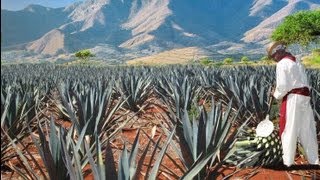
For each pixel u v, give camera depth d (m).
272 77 16.28
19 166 5.95
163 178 5.32
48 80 18.31
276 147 6.16
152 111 11.03
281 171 6.09
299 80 5.99
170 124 6.29
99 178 2.92
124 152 2.97
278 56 6.09
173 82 13.48
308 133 6.05
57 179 3.71
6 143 5.91
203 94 12.88
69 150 4.16
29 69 42.75
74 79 18.11
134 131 8.69
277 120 7.95
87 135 6.09
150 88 13.70
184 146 4.19
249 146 6.21
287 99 6.02
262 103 8.34
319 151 6.99
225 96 10.59
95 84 13.33
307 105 6.03
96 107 6.48
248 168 6.12
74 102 9.14
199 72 22.56
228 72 21.91
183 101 9.06
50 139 3.80
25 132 6.75
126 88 12.14
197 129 4.25
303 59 63.31
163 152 3.16
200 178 4.06
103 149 6.41
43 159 3.62
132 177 2.90
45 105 10.63
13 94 7.42
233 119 4.69
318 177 5.79
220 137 4.45
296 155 6.93
